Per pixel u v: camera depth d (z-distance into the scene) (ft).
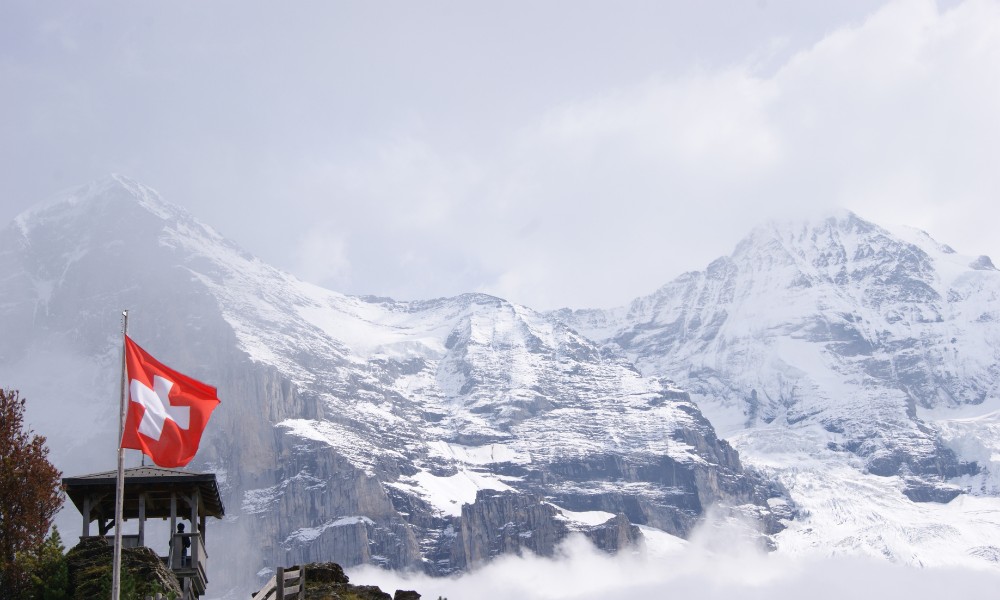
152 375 219.61
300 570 255.70
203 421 220.23
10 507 268.00
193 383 221.46
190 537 283.79
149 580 264.11
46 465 275.18
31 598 258.16
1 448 271.49
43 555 267.18
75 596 256.11
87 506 280.10
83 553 269.23
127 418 216.13
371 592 286.05
